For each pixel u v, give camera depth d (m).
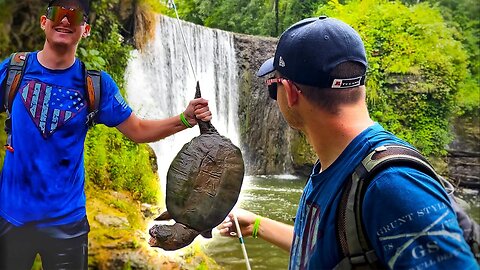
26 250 2.04
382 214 0.97
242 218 1.78
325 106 1.14
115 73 6.27
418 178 0.97
